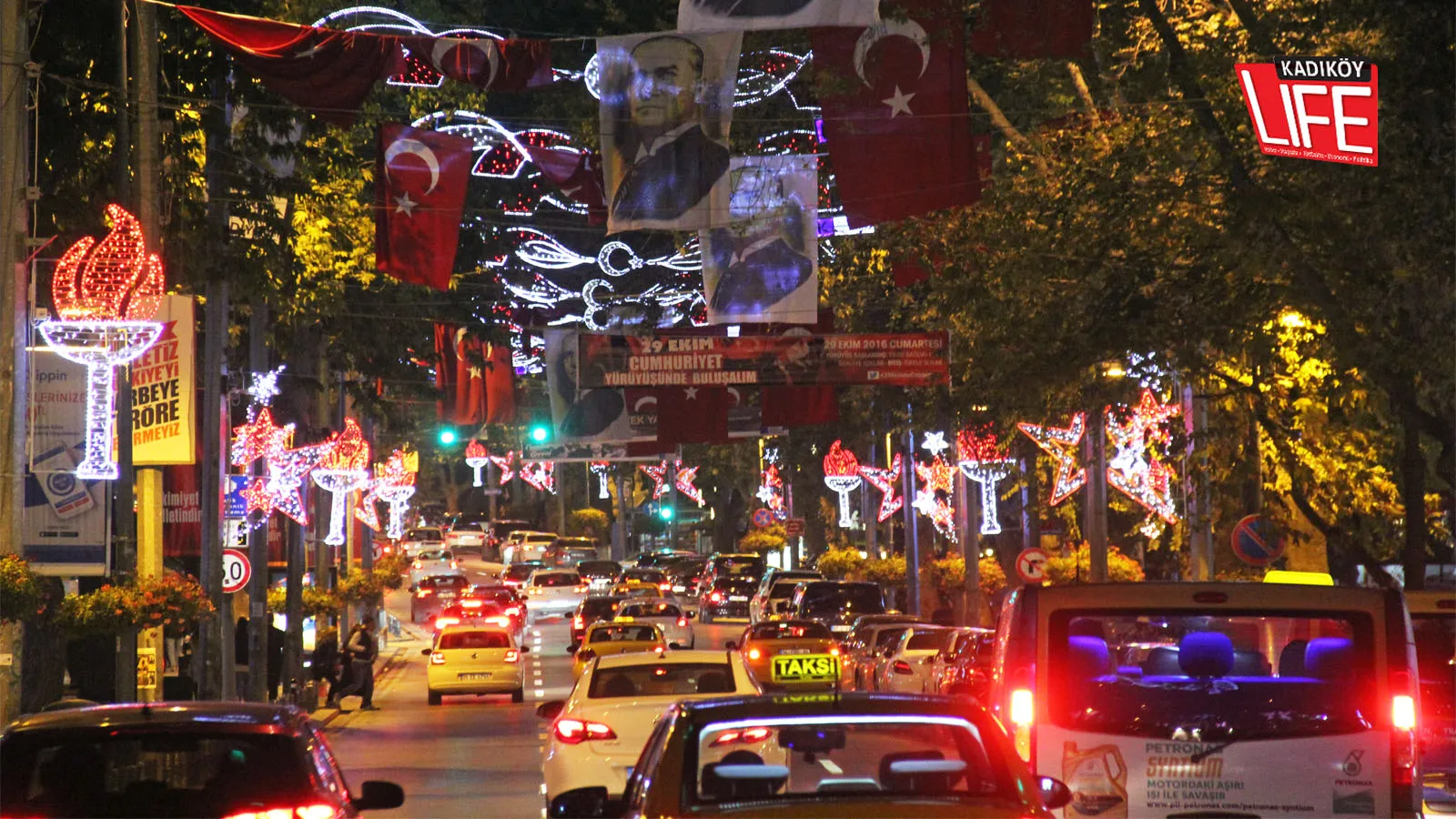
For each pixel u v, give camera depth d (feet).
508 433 655.35
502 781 154.20
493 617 375.45
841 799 52.31
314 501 330.54
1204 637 70.74
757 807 51.37
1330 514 180.86
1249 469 171.01
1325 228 130.93
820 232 225.97
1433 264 127.13
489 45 139.95
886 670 232.12
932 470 379.35
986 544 485.56
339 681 262.67
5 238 118.62
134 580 138.92
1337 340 132.16
